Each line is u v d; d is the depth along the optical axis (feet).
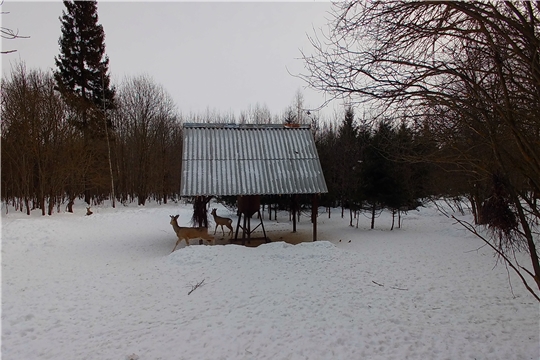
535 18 9.27
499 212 11.69
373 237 51.29
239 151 47.34
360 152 67.21
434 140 12.98
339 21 11.41
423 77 10.87
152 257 36.47
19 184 67.15
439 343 16.57
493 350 15.79
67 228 49.19
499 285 26.05
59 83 80.07
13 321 18.98
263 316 20.10
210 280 27.48
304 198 73.00
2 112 61.77
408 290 25.03
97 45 88.33
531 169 10.27
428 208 85.76
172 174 111.24
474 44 10.94
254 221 72.90
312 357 15.30
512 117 9.42
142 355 15.51
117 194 103.04
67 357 15.31
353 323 18.99
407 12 10.59
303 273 29.55
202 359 15.15
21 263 31.89
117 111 102.73
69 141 65.41
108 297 23.47
